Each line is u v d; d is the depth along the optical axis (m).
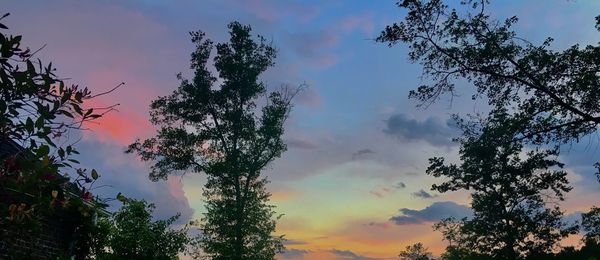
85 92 3.98
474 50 17.95
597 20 16.69
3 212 3.64
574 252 51.25
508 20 17.70
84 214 4.51
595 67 17.06
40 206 3.90
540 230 41.19
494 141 20.52
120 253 17.47
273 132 34.78
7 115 3.66
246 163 34.78
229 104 35.88
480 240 43.78
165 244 18.64
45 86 3.79
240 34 35.34
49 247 10.31
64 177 4.12
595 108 17.59
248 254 33.47
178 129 35.19
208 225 33.97
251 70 34.88
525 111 18.55
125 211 18.55
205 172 34.91
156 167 35.44
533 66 17.73
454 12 17.77
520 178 40.59
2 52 3.58
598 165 19.42
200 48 35.38
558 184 39.84
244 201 34.69
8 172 3.59
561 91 17.80
